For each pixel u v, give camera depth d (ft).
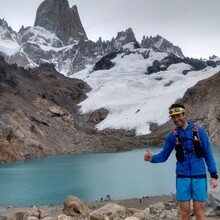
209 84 574.56
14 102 451.12
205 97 551.18
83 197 136.98
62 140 418.51
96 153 384.47
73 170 231.50
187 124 22.39
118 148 431.43
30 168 248.11
